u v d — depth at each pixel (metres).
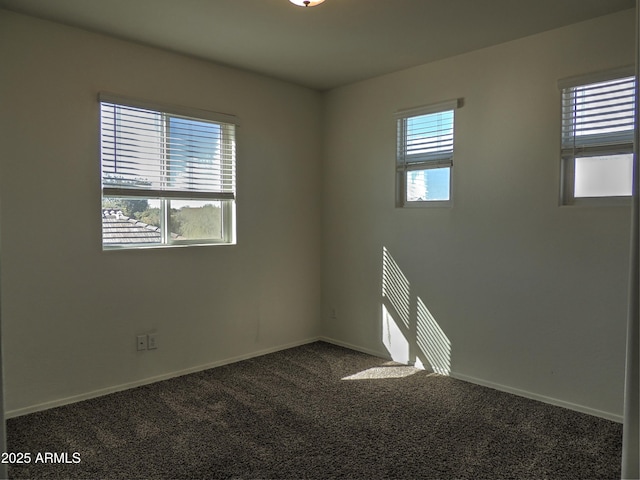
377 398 3.13
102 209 3.17
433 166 3.68
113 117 3.15
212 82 3.65
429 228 3.69
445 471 2.25
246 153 3.91
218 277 3.78
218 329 3.80
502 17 2.77
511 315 3.23
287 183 4.25
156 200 3.47
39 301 2.88
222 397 3.14
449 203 3.63
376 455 2.39
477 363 3.43
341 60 3.58
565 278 2.97
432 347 3.70
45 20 2.83
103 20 2.84
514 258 3.20
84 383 3.08
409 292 3.84
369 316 4.17
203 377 3.52
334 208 4.44
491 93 3.28
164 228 3.52
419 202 3.83
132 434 2.60
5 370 2.77
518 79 3.13
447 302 3.59
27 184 2.80
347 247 4.34
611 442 2.53
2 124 2.70
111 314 3.19
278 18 2.79
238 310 3.93
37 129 2.83
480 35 3.06
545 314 3.07
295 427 2.70
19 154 2.77
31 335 2.85
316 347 4.36
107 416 2.83
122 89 3.17
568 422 2.77
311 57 3.51
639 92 1.77
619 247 2.75
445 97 3.54
